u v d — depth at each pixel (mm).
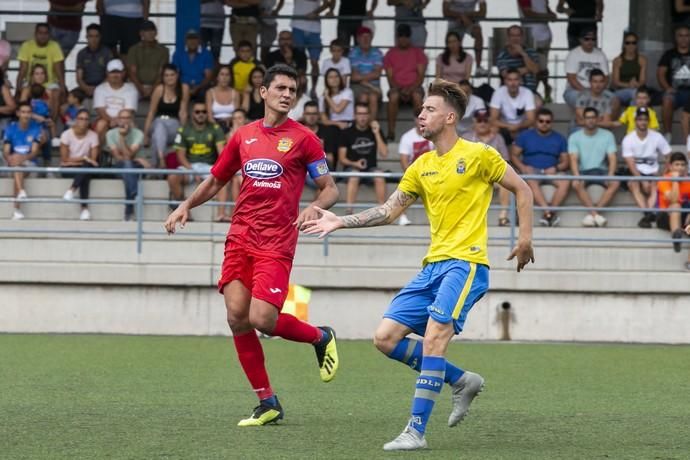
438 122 18844
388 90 52281
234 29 53438
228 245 21125
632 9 56719
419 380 18781
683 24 54906
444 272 18875
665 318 39281
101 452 18375
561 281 39281
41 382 27906
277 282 20656
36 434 20250
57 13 53688
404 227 43219
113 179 46125
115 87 48812
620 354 35719
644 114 45062
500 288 39375
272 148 20734
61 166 46000
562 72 58219
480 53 54875
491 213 45312
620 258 41031
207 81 50375
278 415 21656
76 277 39594
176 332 39656
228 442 19453
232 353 34469
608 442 19984
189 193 45062
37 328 39781
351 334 39625
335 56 51281
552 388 28031
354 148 45312
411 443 18734
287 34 50188
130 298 39750
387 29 63656
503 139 46312
